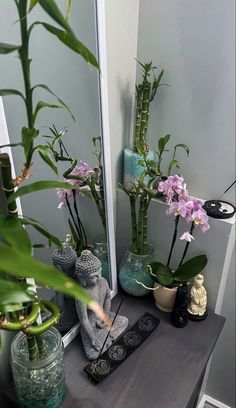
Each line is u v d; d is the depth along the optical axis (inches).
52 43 26.5
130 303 43.1
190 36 35.6
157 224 42.8
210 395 57.5
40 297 31.2
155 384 33.2
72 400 31.5
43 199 30.0
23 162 26.3
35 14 24.3
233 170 38.8
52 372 29.0
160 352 36.5
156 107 40.9
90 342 35.6
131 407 31.1
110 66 35.7
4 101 23.6
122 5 34.6
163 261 44.9
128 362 35.2
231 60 34.3
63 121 30.4
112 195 41.5
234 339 50.2
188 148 40.6
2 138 24.0
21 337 29.7
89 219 37.1
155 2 36.1
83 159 34.0
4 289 15.8
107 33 33.8
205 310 41.3
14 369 28.4
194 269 39.5
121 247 47.8
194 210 36.2
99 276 35.3
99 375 33.2
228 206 39.6
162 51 38.0
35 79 26.4
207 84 36.5
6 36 23.2
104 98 33.6
